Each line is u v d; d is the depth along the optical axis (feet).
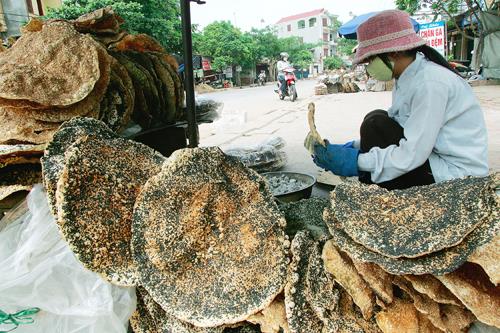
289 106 35.60
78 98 5.05
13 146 4.99
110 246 4.27
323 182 10.46
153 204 4.20
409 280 3.82
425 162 6.18
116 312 4.35
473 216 3.47
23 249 4.40
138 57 6.84
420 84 5.67
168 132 7.53
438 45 36.86
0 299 4.09
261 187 4.53
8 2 48.29
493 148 13.29
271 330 4.09
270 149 11.98
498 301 3.58
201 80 76.84
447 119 5.62
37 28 6.25
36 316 4.21
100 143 4.49
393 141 6.96
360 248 3.79
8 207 5.18
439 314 3.83
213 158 4.33
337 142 16.79
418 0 36.91
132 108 5.98
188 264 4.21
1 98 4.87
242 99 48.85
